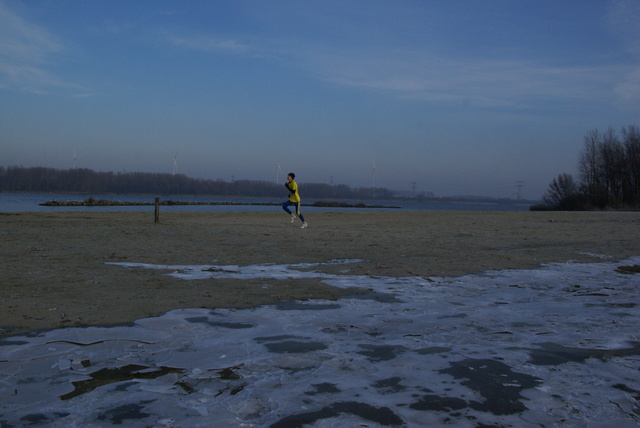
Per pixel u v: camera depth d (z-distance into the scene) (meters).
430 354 4.12
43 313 5.24
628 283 7.66
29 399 3.13
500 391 3.35
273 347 4.26
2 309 5.34
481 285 7.37
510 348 4.32
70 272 7.66
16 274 7.37
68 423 2.81
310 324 5.04
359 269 8.63
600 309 5.89
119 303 5.77
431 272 8.44
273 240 13.25
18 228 15.22
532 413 3.01
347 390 3.33
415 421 2.88
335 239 13.78
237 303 5.92
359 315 5.45
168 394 3.24
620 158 60.44
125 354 4.03
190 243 12.20
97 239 12.58
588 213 32.09
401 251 11.20
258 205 66.06
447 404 3.12
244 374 3.61
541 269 8.95
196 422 2.84
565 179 64.44
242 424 2.82
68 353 4.04
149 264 8.73
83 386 3.36
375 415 2.95
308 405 3.08
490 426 2.83
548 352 4.22
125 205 53.25
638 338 4.66
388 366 3.81
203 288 6.73
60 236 13.06
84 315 5.21
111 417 2.89
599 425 2.86
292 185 17.64
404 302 6.16
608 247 12.43
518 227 18.61
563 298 6.52
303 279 7.59
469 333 4.79
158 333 4.64
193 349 4.18
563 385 3.47
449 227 18.50
